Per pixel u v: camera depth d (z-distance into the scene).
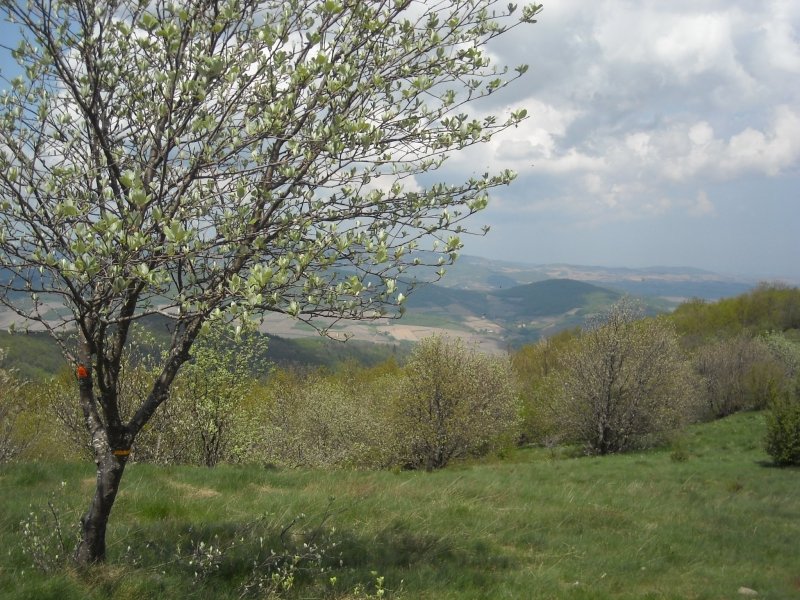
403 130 5.48
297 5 5.09
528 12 5.63
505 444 33.62
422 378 28.50
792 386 28.36
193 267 4.82
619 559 9.46
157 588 5.54
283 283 4.26
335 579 5.94
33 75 4.78
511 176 5.27
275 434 25.39
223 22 4.60
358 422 30.55
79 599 4.91
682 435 33.06
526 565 8.71
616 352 31.20
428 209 5.13
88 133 5.00
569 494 14.38
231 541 7.40
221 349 15.34
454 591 7.04
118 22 4.38
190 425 15.72
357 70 5.15
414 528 9.66
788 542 11.53
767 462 23.25
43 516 7.35
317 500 10.69
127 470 11.74
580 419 31.97
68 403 14.95
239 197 4.40
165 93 4.43
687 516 13.05
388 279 4.45
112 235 3.72
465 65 5.64
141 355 13.36
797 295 70.56
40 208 4.41
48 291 4.15
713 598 8.12
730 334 65.00
